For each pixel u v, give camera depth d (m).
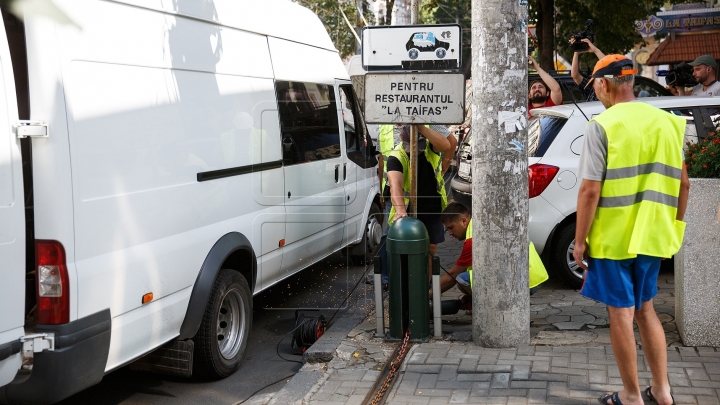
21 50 3.90
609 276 4.07
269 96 6.09
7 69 3.65
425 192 6.39
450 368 4.95
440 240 6.48
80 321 3.90
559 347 5.29
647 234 3.99
